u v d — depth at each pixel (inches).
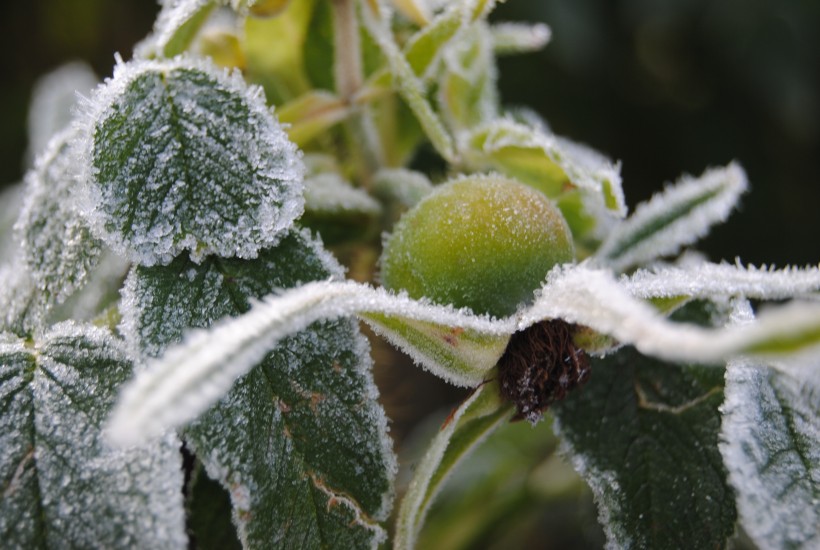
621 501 6.7
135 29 12.5
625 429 6.8
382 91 7.2
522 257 6.5
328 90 7.5
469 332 6.3
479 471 8.8
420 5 7.3
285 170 6.3
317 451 6.2
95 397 6.1
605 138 11.8
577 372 6.5
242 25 7.3
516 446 8.9
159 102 6.3
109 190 6.2
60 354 6.2
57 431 6.0
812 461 6.2
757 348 5.3
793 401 6.3
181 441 6.1
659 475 6.7
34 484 5.9
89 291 6.6
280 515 6.1
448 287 6.5
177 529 5.9
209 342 5.5
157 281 6.3
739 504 6.1
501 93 11.5
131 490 5.9
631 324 5.5
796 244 11.8
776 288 6.1
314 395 6.2
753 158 11.8
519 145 7.0
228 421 6.1
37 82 12.8
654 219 7.3
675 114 11.8
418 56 7.1
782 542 6.0
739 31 10.7
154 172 6.3
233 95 6.4
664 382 6.9
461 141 7.2
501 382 6.5
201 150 6.3
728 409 6.3
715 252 11.9
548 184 7.2
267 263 6.4
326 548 6.1
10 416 6.1
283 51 7.4
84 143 6.3
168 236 6.3
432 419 9.5
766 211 11.8
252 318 5.6
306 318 5.7
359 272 7.5
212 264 6.3
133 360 6.2
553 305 6.1
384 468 6.2
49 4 12.4
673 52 11.5
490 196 6.6
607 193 6.9
